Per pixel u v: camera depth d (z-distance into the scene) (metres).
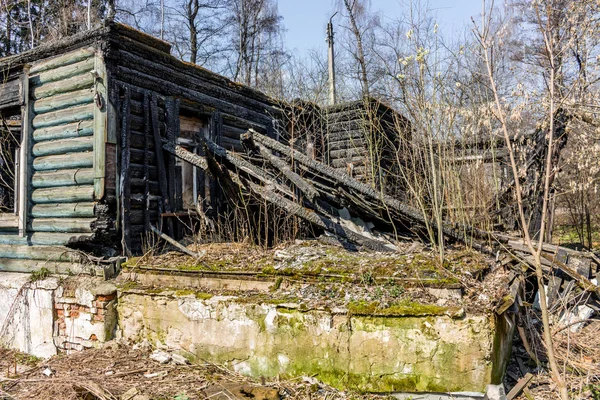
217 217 7.14
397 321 3.69
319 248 5.40
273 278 4.50
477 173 6.86
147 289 4.89
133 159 5.81
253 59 22.78
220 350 4.37
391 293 3.98
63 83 5.80
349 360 3.82
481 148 8.05
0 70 6.54
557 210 10.65
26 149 5.96
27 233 5.99
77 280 5.32
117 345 4.86
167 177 6.32
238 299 4.31
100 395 3.68
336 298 4.07
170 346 4.66
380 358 3.73
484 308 3.61
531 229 7.06
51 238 5.71
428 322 3.61
